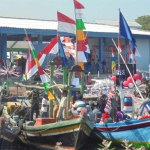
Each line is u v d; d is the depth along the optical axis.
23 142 28.69
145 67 73.00
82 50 29.94
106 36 66.81
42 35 63.06
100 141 27.00
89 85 45.06
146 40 73.31
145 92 35.19
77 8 29.83
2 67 50.72
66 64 29.33
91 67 65.81
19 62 57.12
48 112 29.59
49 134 26.44
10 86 44.84
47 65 47.34
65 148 25.83
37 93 31.09
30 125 28.08
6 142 24.86
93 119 27.52
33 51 28.23
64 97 27.14
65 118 26.94
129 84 33.44
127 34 31.44
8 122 27.80
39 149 27.66
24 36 70.31
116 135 26.48
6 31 58.69
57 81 44.84
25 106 31.30
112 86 35.69
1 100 35.72
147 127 25.69
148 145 25.70
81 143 25.75
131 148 26.20
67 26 31.33
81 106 27.08
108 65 67.75
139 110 27.47
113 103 29.41
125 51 62.50
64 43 34.69
